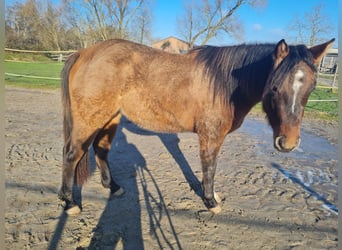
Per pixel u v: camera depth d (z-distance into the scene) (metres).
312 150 4.65
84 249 1.95
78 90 2.31
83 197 2.70
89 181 3.07
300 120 1.74
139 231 2.19
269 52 2.13
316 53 1.86
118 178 3.18
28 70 16.66
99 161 2.83
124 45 2.43
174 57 2.45
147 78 2.36
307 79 1.69
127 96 2.41
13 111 6.65
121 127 5.91
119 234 2.14
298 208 2.65
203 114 2.32
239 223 2.36
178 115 2.41
